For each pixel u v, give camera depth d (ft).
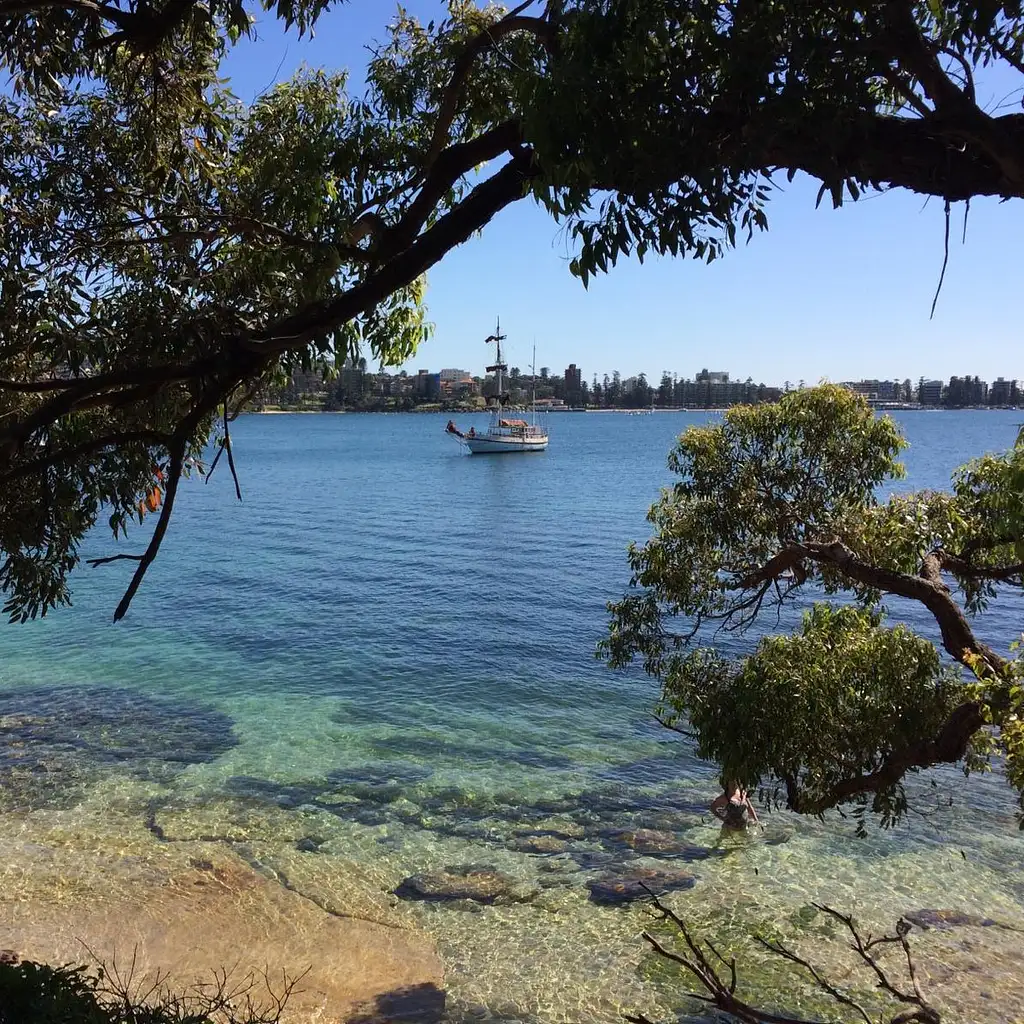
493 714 61.77
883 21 8.77
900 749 20.04
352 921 35.42
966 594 25.21
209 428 18.08
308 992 30.71
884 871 39.37
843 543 26.73
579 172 9.62
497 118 18.17
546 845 42.09
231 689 67.92
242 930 34.60
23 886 37.06
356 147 17.54
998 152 8.64
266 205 16.99
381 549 142.51
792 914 35.94
